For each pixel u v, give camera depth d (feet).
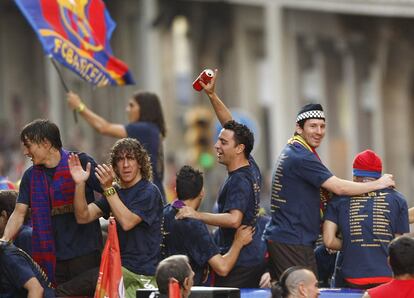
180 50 303.48
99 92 263.29
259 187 90.58
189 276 73.82
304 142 87.97
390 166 296.51
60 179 85.10
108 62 103.35
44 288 82.48
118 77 103.86
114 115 268.21
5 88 274.57
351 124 297.33
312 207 87.35
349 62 293.64
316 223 87.61
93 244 86.69
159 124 106.63
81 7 101.91
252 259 91.04
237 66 309.01
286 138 275.18
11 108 273.75
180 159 302.45
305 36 282.36
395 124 293.64
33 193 85.10
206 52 307.58
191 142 230.68
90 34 102.37
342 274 87.15
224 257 88.79
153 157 105.50
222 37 307.37
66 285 85.25
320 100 294.87
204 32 304.09
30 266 81.87
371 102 294.25
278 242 87.25
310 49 286.25
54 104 261.85
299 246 86.94
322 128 87.81
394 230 86.53
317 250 93.97
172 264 73.61
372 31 286.66
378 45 288.71
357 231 86.43
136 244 85.66
